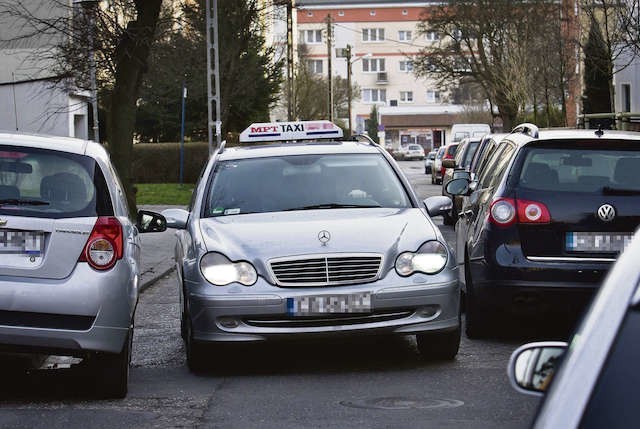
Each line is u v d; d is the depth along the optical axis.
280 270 22.86
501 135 35.16
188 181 132.50
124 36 67.56
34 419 18.83
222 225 24.56
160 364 25.30
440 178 132.38
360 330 22.77
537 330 28.66
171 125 143.88
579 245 25.28
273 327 22.75
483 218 26.44
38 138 21.25
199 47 107.56
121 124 68.06
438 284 23.19
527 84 138.88
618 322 7.16
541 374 8.24
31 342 19.78
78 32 68.38
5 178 20.31
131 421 18.70
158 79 117.75
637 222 25.20
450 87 168.50
